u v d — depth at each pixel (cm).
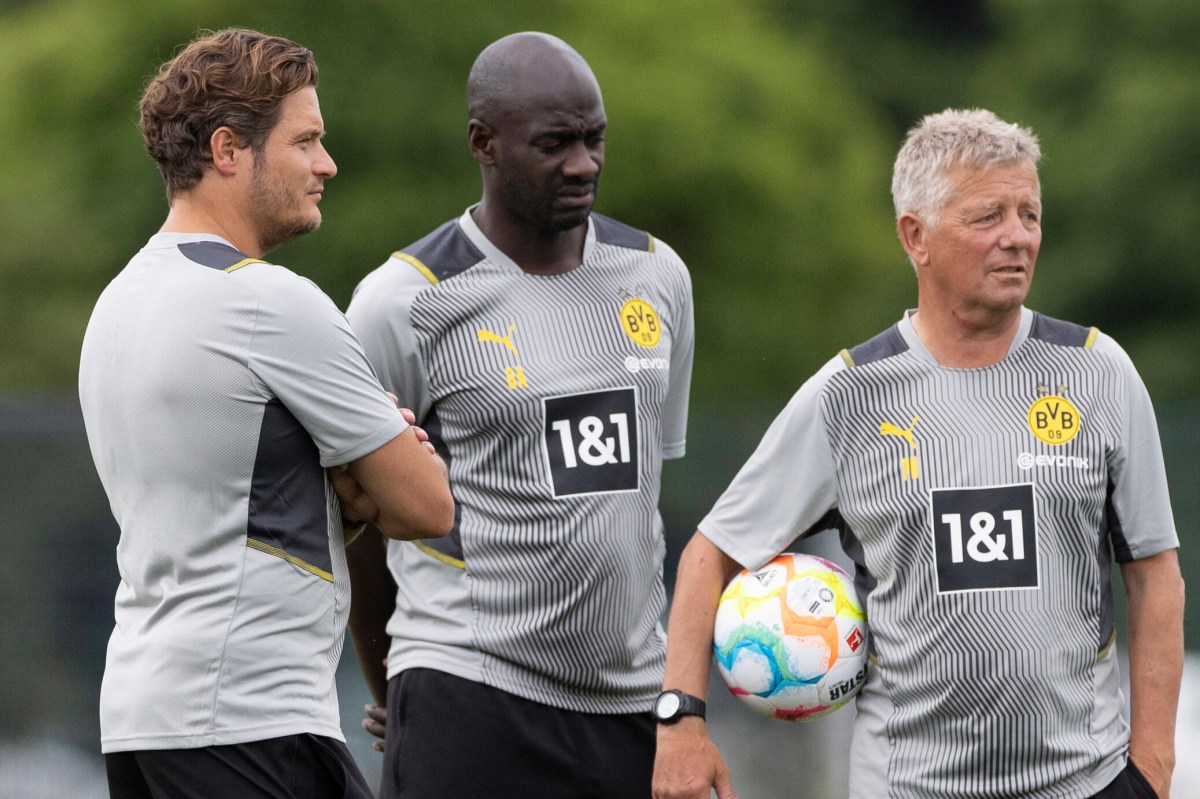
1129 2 7588
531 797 1555
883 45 9369
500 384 1538
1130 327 7375
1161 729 1378
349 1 5856
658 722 1458
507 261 1573
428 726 1555
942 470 1367
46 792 2942
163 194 6016
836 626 1414
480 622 1549
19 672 2983
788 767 2912
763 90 6519
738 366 6203
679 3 6519
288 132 1265
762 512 1452
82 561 3012
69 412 3045
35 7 7862
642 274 1612
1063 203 7388
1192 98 7200
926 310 1404
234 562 1198
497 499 1545
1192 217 7112
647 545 1574
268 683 1198
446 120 5803
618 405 1559
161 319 1211
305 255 5622
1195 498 3428
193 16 6009
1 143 6225
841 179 6662
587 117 1520
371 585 1658
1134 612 1409
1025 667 1335
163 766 1187
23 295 6009
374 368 1562
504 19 6047
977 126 1367
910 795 1368
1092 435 1369
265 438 1210
